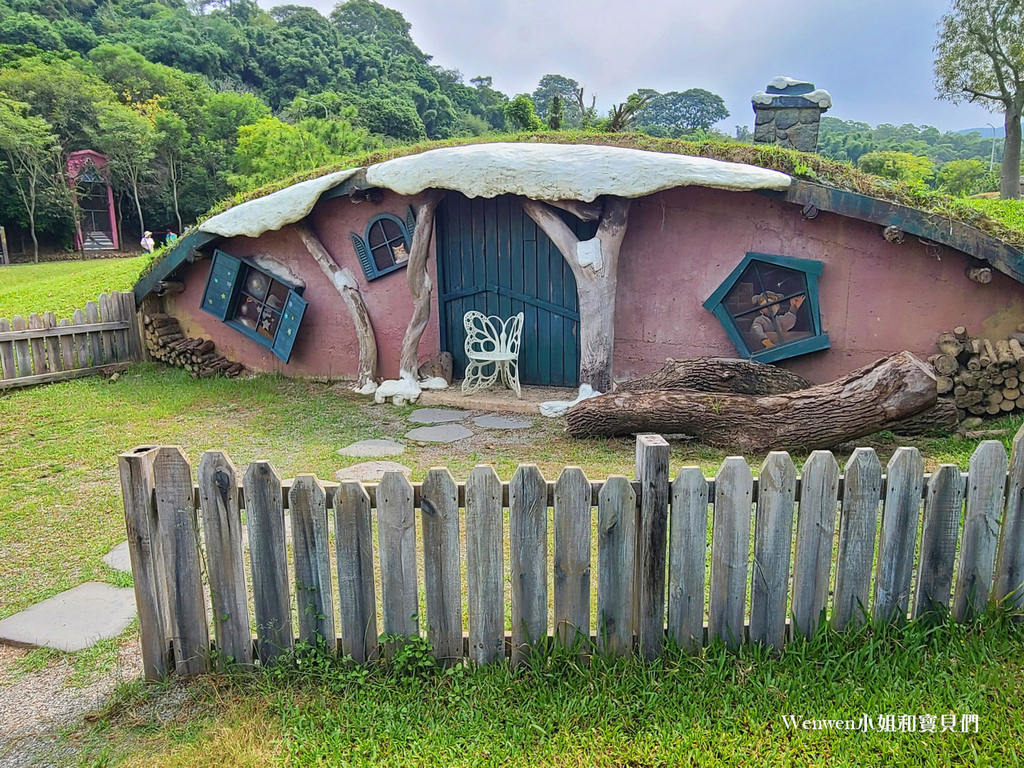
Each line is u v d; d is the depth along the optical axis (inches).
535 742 85.0
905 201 235.8
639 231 278.5
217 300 343.3
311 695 94.9
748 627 103.0
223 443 235.0
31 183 1455.5
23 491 188.4
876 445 212.4
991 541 104.3
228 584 98.7
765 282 262.5
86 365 345.1
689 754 82.7
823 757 82.2
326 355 338.6
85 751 86.7
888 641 101.9
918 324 245.4
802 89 349.1
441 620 99.5
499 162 258.4
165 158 1877.5
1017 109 1051.3
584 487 95.6
